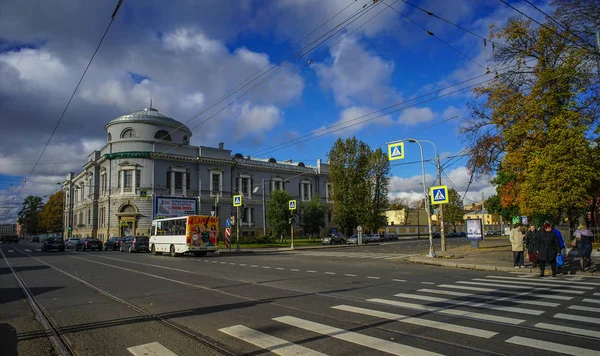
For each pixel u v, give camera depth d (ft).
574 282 40.01
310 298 31.76
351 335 20.62
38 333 23.56
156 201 151.74
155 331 22.82
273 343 19.62
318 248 134.41
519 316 24.25
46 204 325.01
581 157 51.42
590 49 58.95
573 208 57.98
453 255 74.74
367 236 187.11
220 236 183.73
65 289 40.91
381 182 169.89
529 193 57.52
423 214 307.37
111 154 170.71
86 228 206.39
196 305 29.99
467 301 29.22
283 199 167.32
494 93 77.25
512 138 67.46
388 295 32.50
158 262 77.15
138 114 178.19
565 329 21.13
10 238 340.80
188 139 191.42
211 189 185.78
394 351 17.95
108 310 29.22
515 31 75.20
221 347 19.31
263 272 53.88
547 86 66.23
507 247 104.01
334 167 166.20
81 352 19.43
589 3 59.67
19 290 41.19
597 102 62.95
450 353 17.56
